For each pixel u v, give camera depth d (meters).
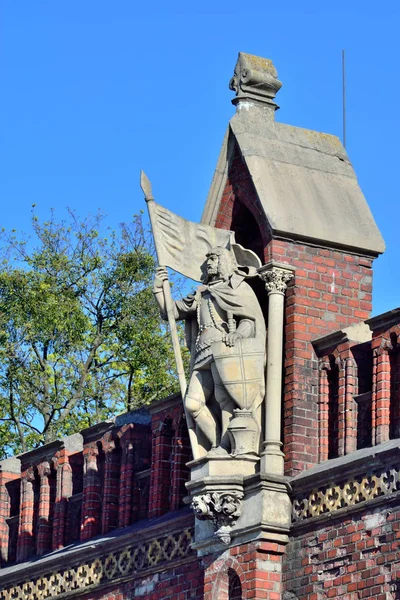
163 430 47.16
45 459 52.62
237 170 44.62
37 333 74.94
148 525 46.06
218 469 41.81
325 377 42.19
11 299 75.06
